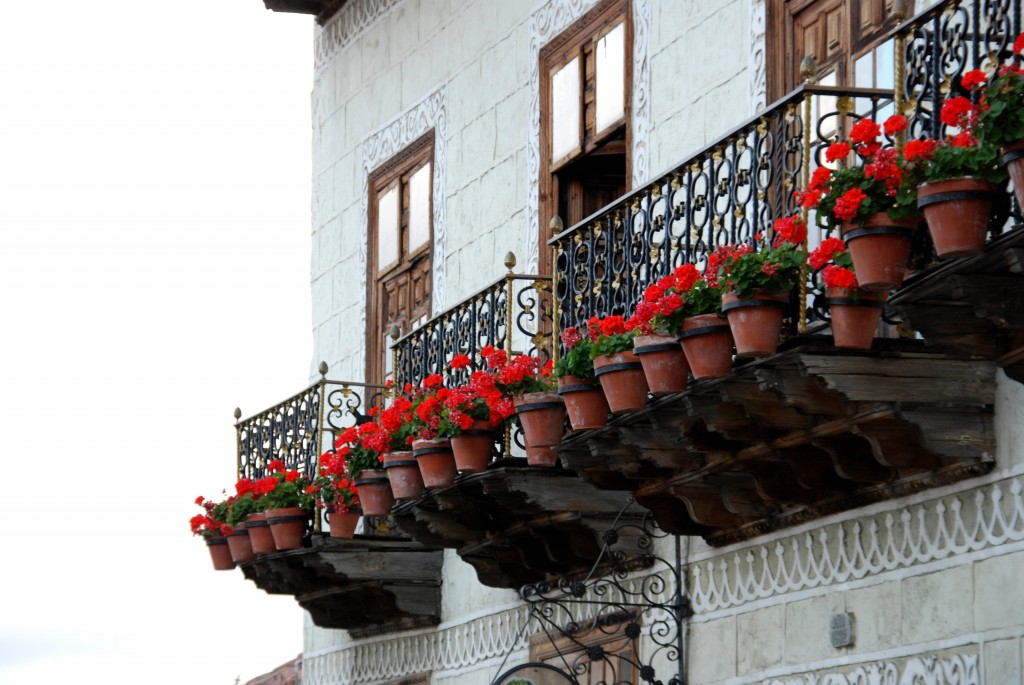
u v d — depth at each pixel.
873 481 9.71
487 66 15.33
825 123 11.09
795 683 10.50
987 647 9.01
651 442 10.69
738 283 8.96
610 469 11.26
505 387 12.00
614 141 13.55
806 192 8.55
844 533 10.20
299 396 16.08
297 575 15.84
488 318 12.80
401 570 15.17
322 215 18.44
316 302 18.38
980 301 8.19
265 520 15.68
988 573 9.05
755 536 11.02
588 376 10.67
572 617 11.98
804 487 10.14
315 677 17.66
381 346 16.97
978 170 7.79
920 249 8.65
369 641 16.55
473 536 13.25
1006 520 8.96
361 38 17.86
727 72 12.02
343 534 14.98
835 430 9.44
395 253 16.78
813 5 11.30
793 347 8.88
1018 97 7.42
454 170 15.73
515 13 14.94
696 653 11.52
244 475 17.20
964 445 9.02
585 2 13.88
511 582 13.50
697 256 10.78
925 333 8.66
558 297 11.69
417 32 16.70
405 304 16.58
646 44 13.00
